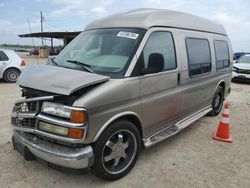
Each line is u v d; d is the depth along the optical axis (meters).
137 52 3.55
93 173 3.34
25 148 3.22
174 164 3.96
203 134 5.31
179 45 4.45
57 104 2.95
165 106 4.16
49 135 2.99
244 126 5.91
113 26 4.08
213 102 6.39
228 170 3.83
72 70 3.39
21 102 3.21
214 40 5.99
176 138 5.04
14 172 3.61
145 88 3.66
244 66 12.71
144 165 3.90
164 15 4.34
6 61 11.86
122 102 3.32
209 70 5.70
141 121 3.71
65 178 3.51
